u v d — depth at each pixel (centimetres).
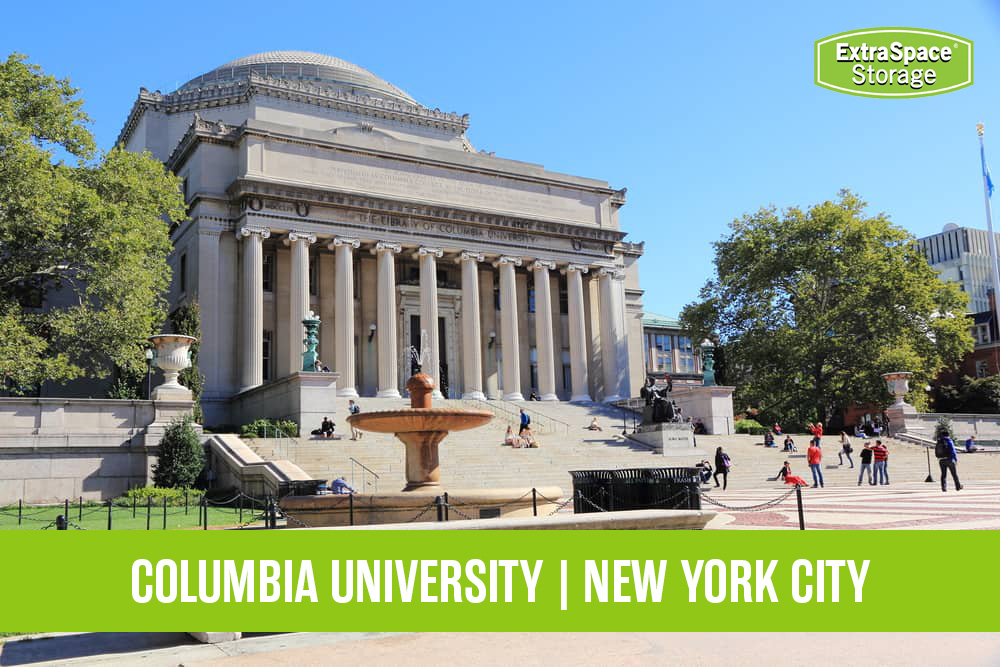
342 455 3622
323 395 4144
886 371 6009
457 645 923
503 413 5291
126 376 4053
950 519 1794
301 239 5338
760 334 6406
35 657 966
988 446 5772
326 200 5425
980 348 8694
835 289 6512
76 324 3662
